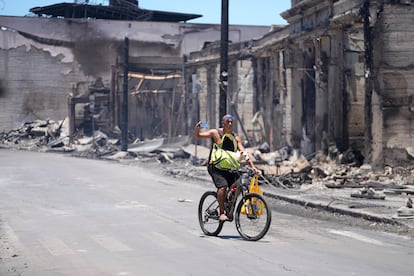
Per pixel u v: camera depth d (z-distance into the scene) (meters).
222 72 28.19
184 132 67.69
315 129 36.25
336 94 33.66
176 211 17.73
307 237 13.14
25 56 81.38
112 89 79.38
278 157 39.59
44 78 81.81
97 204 19.62
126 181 28.98
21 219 16.23
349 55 33.56
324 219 16.45
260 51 48.62
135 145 56.75
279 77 46.03
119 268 9.88
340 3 32.34
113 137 76.44
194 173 32.44
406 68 27.80
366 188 22.22
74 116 78.00
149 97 77.88
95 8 90.62
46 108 81.81
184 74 68.00
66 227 14.68
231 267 9.78
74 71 82.50
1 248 11.96
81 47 82.69
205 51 63.94
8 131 80.44
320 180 26.22
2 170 35.81
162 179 30.41
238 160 12.55
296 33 38.56
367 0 28.39
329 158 33.47
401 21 27.73
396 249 11.72
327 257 10.70
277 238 12.91
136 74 77.62
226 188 12.65
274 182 24.67
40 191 24.00
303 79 39.09
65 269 9.93
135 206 19.05
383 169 27.78
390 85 27.83
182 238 12.84
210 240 12.56
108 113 80.00
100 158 52.22
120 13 92.44
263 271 9.45
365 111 28.67
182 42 85.56
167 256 10.84
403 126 27.84
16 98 80.94
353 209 16.95
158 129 76.75
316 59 35.22
